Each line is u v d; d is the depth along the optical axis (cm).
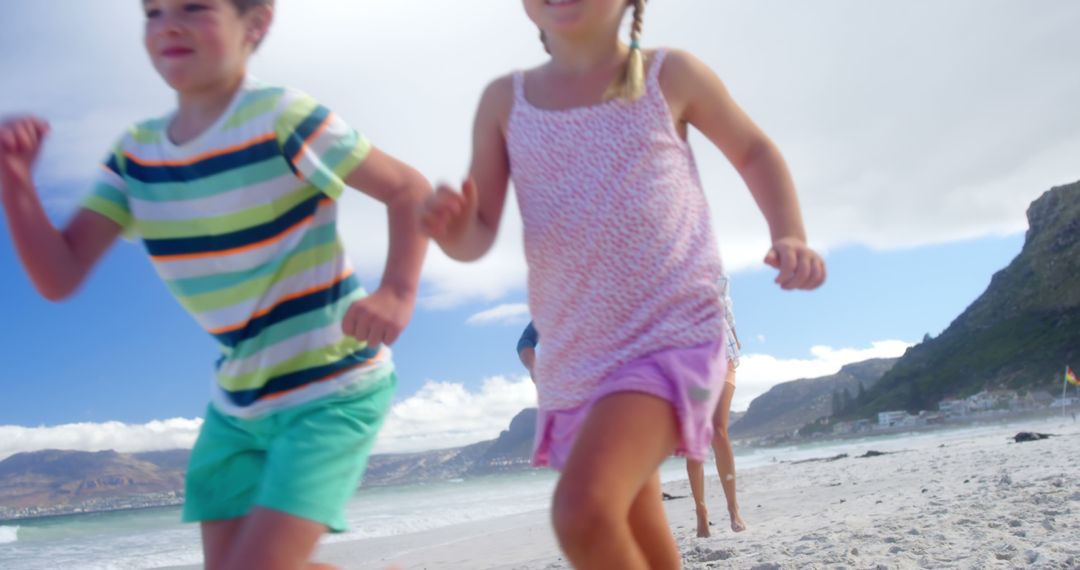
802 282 225
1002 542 394
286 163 225
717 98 254
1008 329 10950
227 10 227
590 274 236
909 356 13062
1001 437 2411
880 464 1502
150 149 236
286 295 226
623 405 209
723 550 464
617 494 195
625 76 244
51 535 1688
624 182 238
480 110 269
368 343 213
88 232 237
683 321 226
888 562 377
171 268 235
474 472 14775
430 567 712
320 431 219
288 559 205
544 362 243
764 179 253
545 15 247
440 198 207
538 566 606
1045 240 11275
